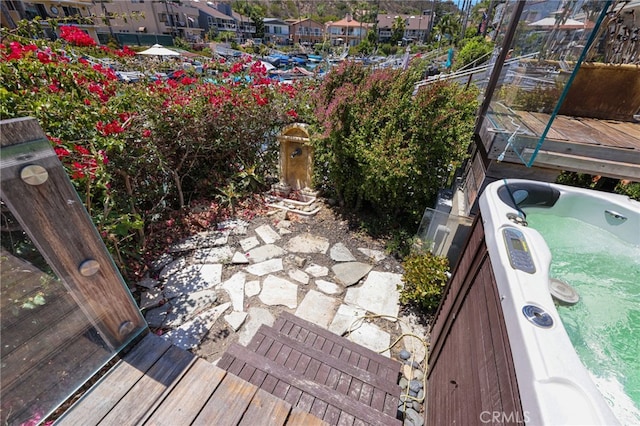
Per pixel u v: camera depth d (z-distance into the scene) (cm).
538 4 231
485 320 151
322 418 171
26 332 103
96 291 120
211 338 241
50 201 97
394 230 376
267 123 460
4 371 102
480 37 1309
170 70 467
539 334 113
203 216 388
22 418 110
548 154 238
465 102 349
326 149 397
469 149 383
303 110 465
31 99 231
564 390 96
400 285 296
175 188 407
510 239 165
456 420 149
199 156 420
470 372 149
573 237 224
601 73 318
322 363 207
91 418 118
